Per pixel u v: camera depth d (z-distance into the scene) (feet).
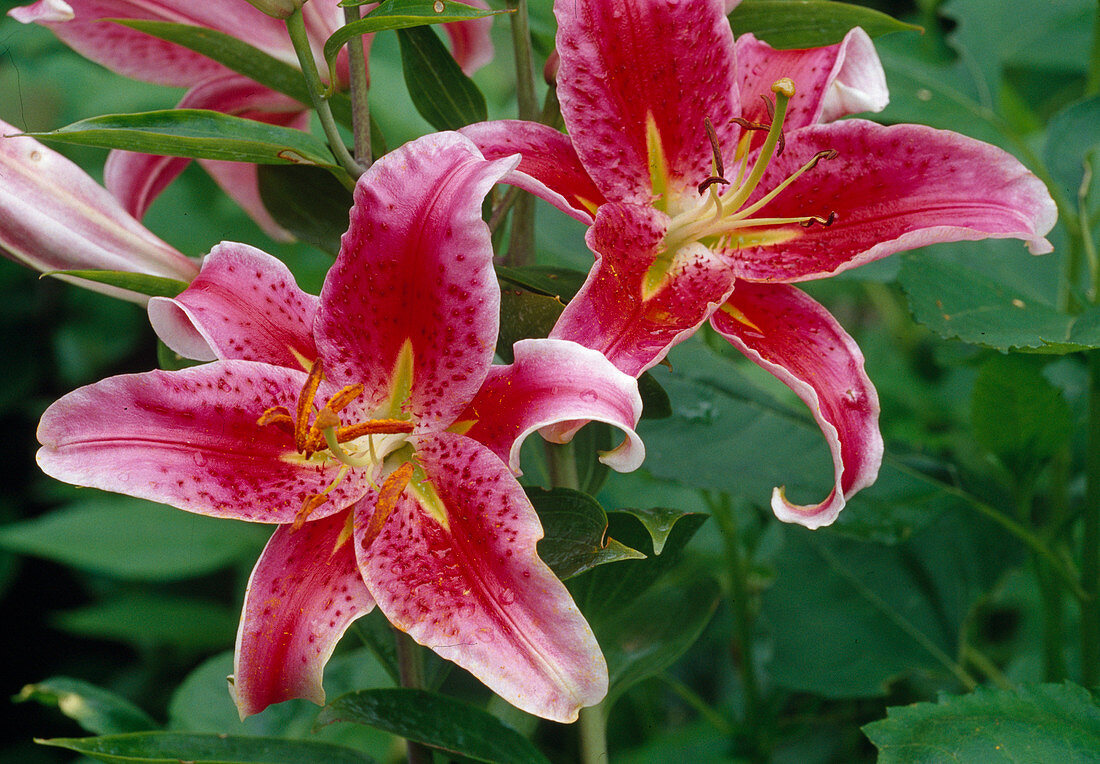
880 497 2.84
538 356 2.15
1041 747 2.39
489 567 2.15
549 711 2.09
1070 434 2.77
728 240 2.41
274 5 2.29
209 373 2.18
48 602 4.84
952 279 2.63
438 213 2.14
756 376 3.45
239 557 3.75
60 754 4.43
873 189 2.38
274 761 2.41
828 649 2.98
